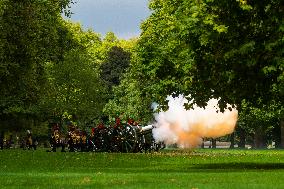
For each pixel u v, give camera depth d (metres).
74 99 103.88
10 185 18.69
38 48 70.19
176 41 32.34
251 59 29.58
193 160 42.69
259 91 32.94
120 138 61.44
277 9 28.98
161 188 17.06
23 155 47.16
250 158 47.06
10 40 63.28
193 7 29.42
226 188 16.95
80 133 65.44
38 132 97.81
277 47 28.80
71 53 107.19
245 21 30.16
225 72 30.89
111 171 27.64
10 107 80.94
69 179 20.70
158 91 37.69
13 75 65.75
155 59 36.81
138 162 38.25
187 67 31.39
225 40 30.38
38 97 76.38
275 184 18.23
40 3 67.00
